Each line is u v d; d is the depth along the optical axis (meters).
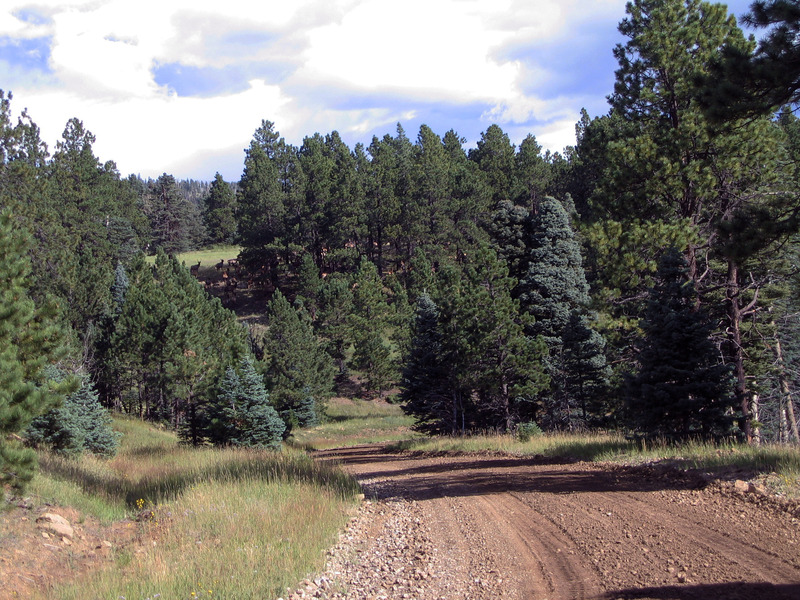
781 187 21.02
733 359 21.83
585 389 28.81
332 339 63.38
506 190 84.75
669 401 15.23
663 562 6.59
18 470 8.59
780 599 5.21
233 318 51.44
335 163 93.94
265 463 15.99
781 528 7.27
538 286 33.84
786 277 20.77
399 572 7.54
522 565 7.21
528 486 12.73
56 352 11.50
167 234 119.12
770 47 11.09
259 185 85.31
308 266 70.69
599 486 11.53
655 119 23.70
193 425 29.75
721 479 9.98
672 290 16.23
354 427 51.25
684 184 22.02
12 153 34.50
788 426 30.41
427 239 74.75
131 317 40.84
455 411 33.44
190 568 7.37
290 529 9.20
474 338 29.80
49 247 38.72
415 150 94.69
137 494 12.99
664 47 22.45
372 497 13.48
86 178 82.25
